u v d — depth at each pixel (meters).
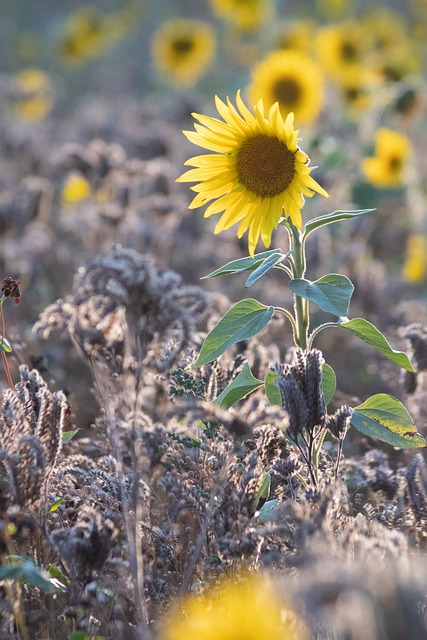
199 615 2.80
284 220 3.77
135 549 3.13
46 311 4.18
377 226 9.47
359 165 9.64
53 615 3.21
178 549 3.54
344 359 6.64
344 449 4.96
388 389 5.77
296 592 2.22
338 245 8.58
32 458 3.12
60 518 3.46
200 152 10.85
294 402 3.27
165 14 23.67
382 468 3.87
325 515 2.94
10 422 3.43
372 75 11.02
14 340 5.07
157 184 8.73
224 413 3.31
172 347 3.79
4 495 3.14
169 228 8.00
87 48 18.58
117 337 4.08
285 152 3.72
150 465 3.79
